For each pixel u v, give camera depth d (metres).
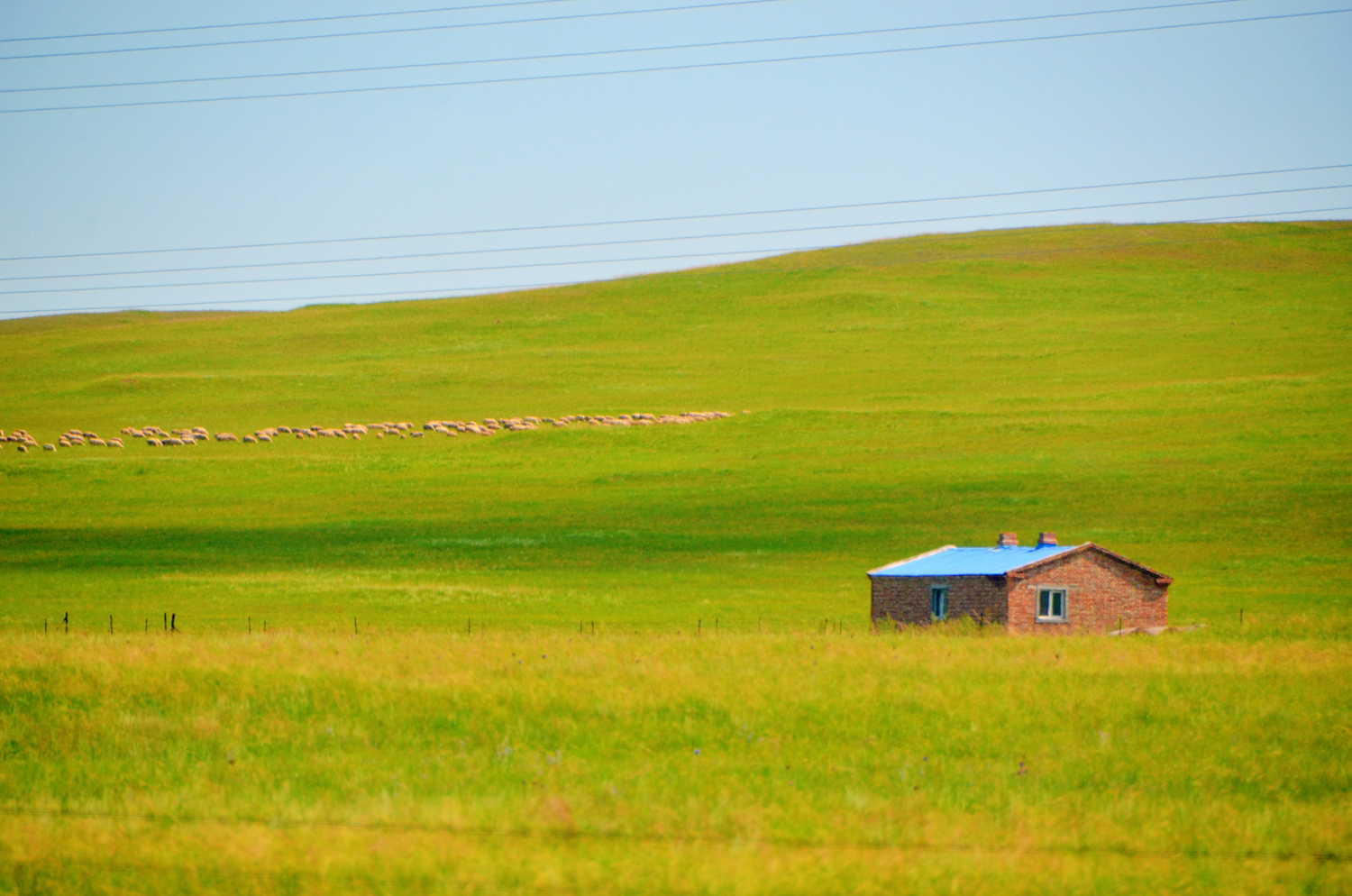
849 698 108.38
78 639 156.00
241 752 91.00
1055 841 67.12
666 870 60.69
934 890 59.22
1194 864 63.69
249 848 64.38
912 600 198.50
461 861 62.09
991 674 121.25
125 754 90.88
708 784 80.38
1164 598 194.88
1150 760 88.50
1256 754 90.75
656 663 128.00
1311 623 177.62
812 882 59.56
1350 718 102.56
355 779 81.69
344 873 60.97
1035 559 192.25
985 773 84.94
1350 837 69.19
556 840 66.25
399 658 130.25
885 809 73.19
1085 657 134.50
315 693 109.06
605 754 90.94
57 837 67.25
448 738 95.69
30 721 98.81
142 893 59.34
